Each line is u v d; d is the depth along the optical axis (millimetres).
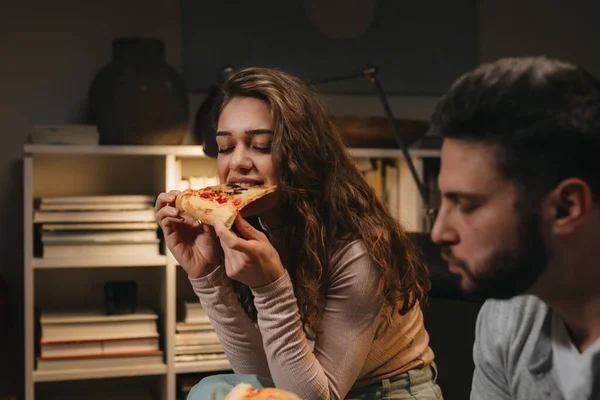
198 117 2629
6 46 2768
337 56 3053
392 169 2838
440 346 1561
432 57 3150
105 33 2844
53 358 2504
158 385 2795
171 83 2596
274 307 1210
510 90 416
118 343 2570
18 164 2785
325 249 1318
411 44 3129
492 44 3217
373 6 3086
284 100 1312
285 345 1206
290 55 3004
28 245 2461
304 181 1321
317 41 3031
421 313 1496
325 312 1323
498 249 429
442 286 1550
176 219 1370
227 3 2945
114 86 2547
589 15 3318
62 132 2494
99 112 2570
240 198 1243
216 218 1215
